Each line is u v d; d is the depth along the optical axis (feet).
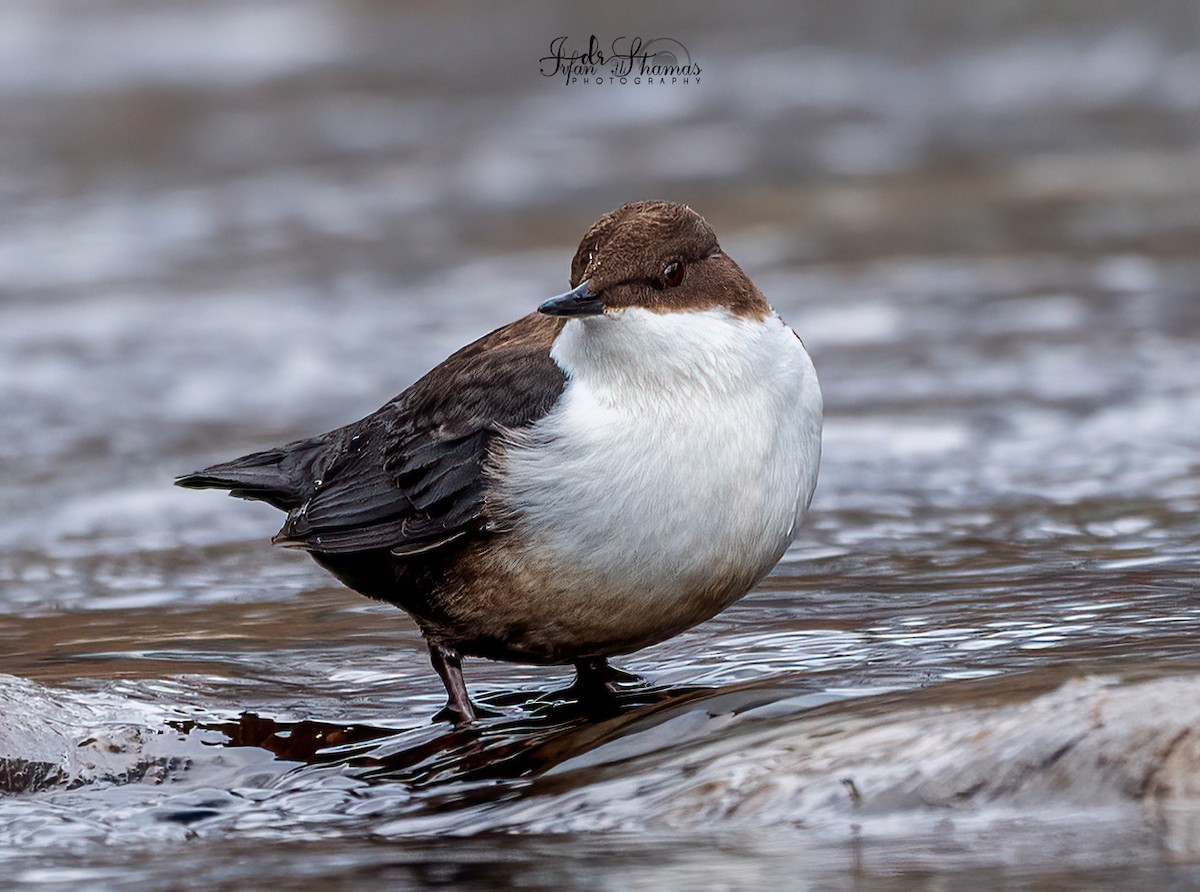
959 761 20.89
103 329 69.10
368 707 27.71
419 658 30.55
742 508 26.25
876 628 29.17
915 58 138.82
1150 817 19.49
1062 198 86.94
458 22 174.19
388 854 21.25
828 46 145.59
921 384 53.31
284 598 35.78
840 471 44.11
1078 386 51.70
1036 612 29.07
